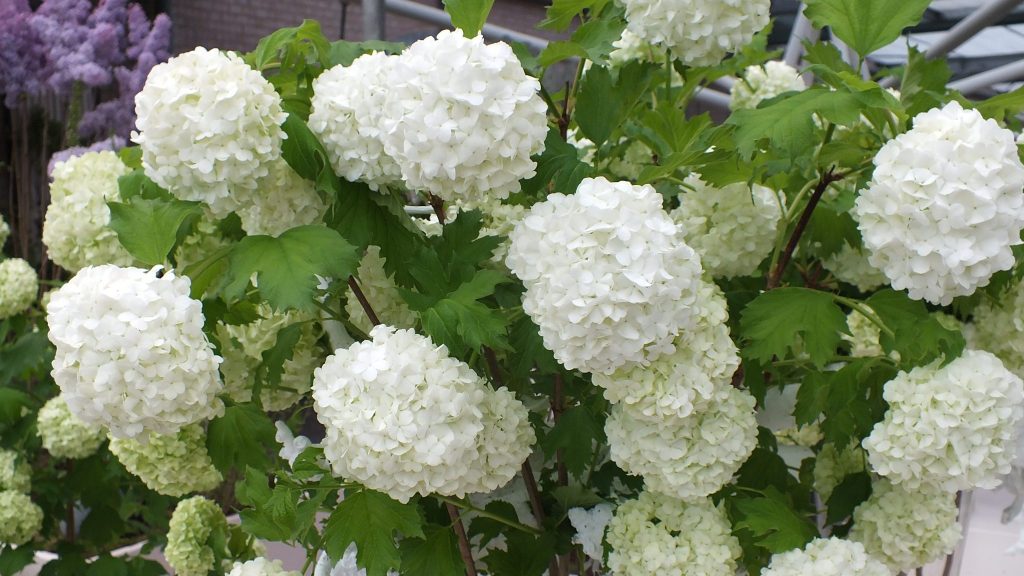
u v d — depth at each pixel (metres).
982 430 0.61
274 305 0.59
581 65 0.72
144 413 0.57
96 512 1.32
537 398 0.73
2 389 1.29
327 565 0.74
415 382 0.57
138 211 0.63
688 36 0.67
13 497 1.23
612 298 0.55
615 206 0.57
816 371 0.67
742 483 0.71
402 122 0.58
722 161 0.67
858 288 0.79
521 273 0.59
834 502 0.71
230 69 0.61
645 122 0.77
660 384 0.60
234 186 0.62
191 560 0.91
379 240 0.66
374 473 0.57
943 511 0.66
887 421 0.63
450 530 0.68
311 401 0.83
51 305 0.58
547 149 0.66
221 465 0.72
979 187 0.57
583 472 0.72
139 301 0.57
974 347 0.71
